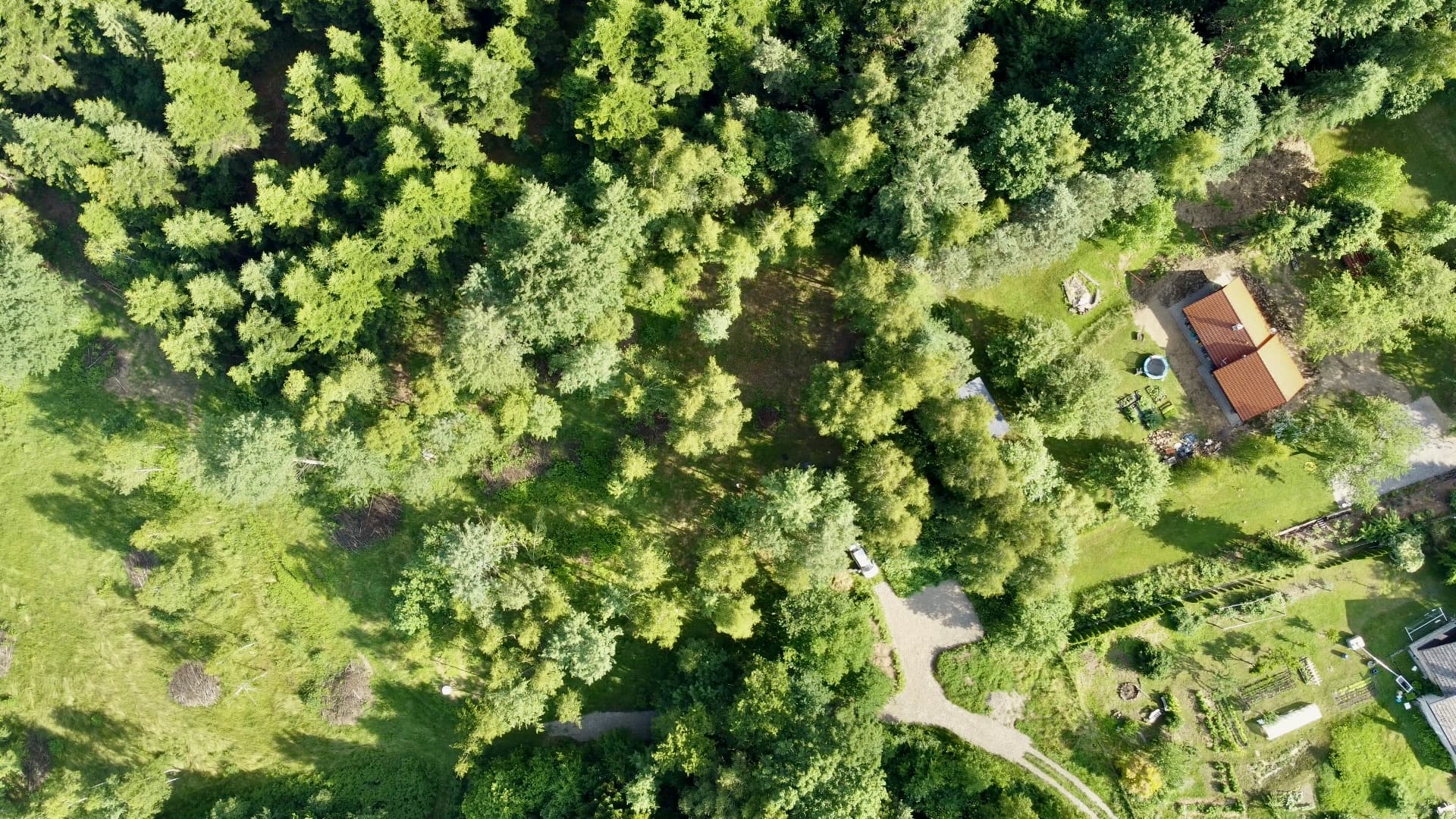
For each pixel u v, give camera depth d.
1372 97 54.12
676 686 59.88
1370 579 60.28
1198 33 57.53
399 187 56.34
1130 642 60.94
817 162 55.47
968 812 59.81
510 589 57.16
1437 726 58.12
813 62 56.06
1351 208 57.53
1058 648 57.94
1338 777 59.56
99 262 61.84
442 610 61.69
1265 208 60.59
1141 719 60.69
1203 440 60.31
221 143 59.72
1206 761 60.53
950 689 61.00
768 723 54.06
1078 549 60.50
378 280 57.62
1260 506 60.25
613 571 62.22
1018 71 56.53
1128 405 60.41
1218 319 57.88
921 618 61.38
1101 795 60.19
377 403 59.81
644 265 57.84
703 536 61.66
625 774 59.03
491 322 53.91
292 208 56.94
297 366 59.97
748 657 59.69
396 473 59.00
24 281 60.47
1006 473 51.88
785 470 56.38
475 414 59.19
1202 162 52.53
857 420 52.28
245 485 57.19
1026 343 56.28
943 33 51.38
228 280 58.41
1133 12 55.94
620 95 54.28
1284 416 59.81
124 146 58.09
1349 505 59.59
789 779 52.41
